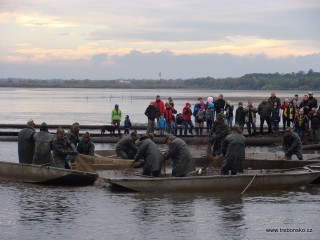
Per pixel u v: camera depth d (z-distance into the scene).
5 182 23.31
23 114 81.88
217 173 23.77
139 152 22.72
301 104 36.97
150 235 15.52
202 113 38.88
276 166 26.05
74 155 23.67
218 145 26.67
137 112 89.50
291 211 18.38
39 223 16.69
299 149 25.92
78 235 15.50
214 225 16.56
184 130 40.59
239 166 22.12
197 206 18.98
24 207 18.69
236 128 22.36
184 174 22.25
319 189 22.23
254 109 38.47
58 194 20.84
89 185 22.66
